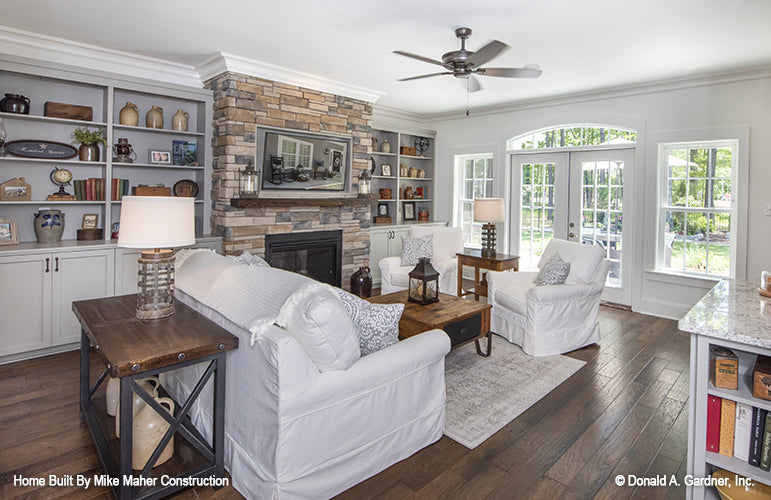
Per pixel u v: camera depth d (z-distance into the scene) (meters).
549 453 2.30
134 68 4.17
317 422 1.85
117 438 2.19
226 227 4.30
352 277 5.12
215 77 4.37
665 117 4.89
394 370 2.12
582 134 5.72
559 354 3.75
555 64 4.21
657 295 5.01
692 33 3.41
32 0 2.94
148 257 2.23
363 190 5.43
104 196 4.02
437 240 5.60
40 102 3.84
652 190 5.01
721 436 1.71
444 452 2.30
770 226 4.32
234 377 2.05
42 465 2.15
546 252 4.52
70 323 3.61
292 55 4.05
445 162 7.08
